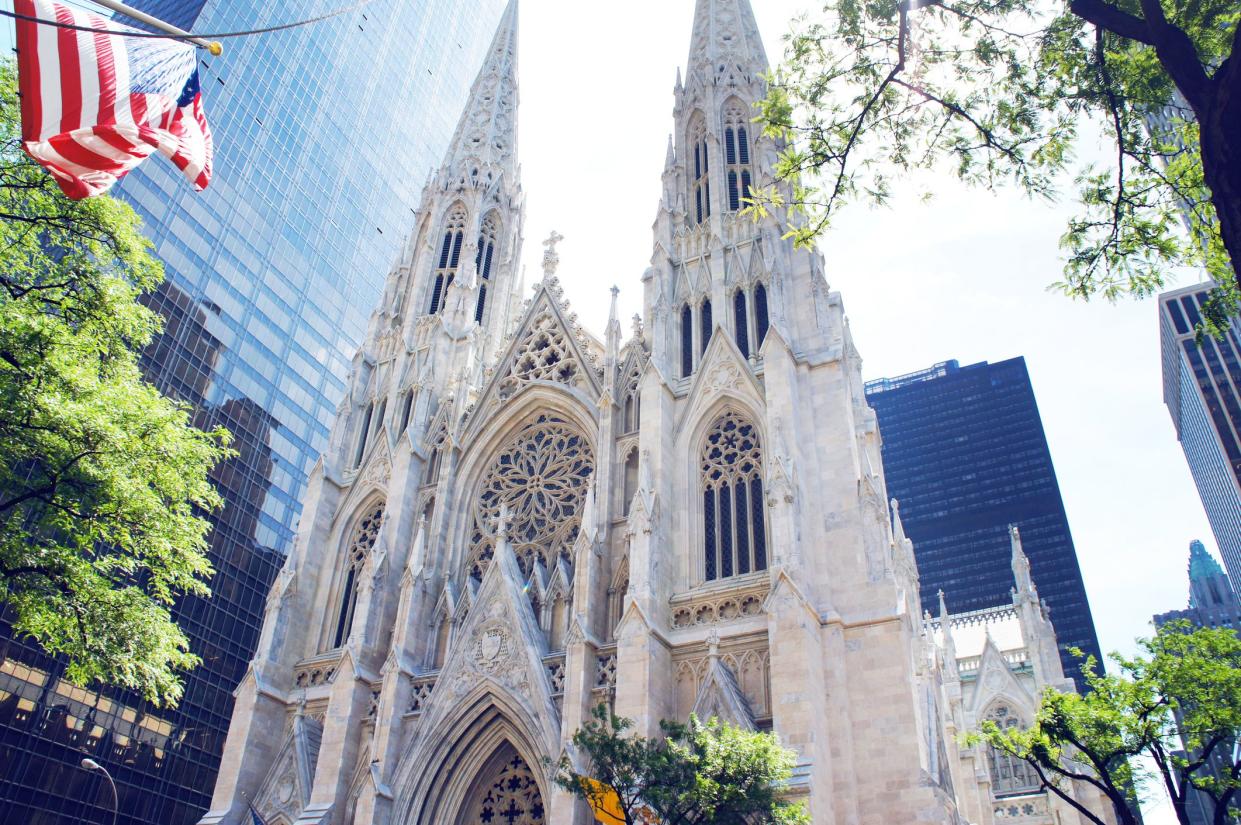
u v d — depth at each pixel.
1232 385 143.62
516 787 44.56
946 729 65.81
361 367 65.25
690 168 63.59
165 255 91.31
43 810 68.19
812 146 24.89
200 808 80.50
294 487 101.44
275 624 52.47
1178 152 22.66
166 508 29.30
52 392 26.91
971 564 191.50
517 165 80.19
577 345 57.78
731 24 70.00
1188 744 36.59
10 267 29.28
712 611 43.56
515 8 90.50
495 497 55.34
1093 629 173.75
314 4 126.44
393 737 44.84
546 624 47.62
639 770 30.12
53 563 26.70
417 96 149.25
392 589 52.16
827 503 44.50
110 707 74.88
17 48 20.83
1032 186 24.11
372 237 128.25
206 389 92.56
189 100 23.56
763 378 49.94
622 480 50.97
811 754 35.84
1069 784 66.88
